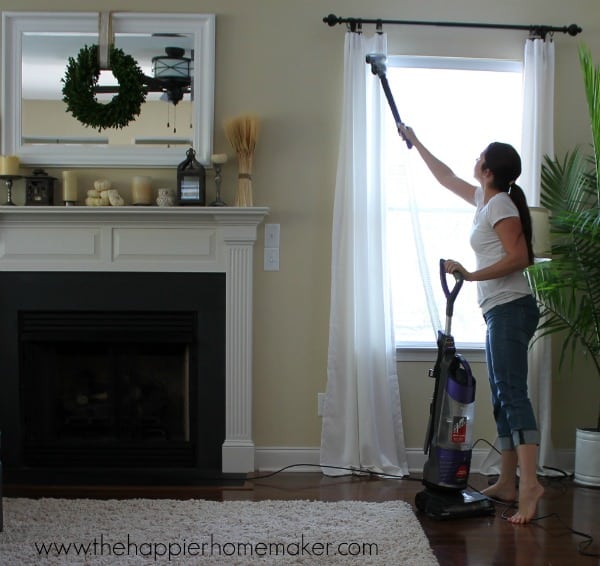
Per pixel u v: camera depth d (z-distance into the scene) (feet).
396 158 12.44
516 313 9.93
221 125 12.28
